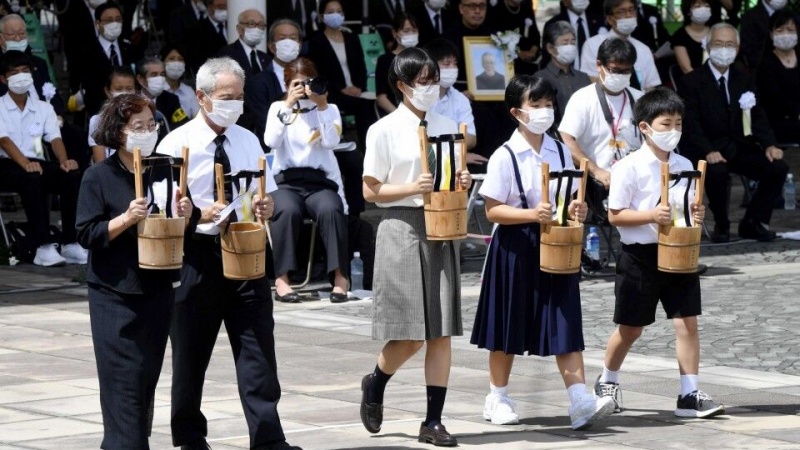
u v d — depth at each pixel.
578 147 22.31
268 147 23.66
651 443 13.98
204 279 12.86
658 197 15.02
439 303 13.88
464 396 16.31
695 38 33.38
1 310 22.14
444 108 25.22
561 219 14.23
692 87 28.80
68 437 14.30
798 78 32.44
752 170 28.94
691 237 14.62
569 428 14.69
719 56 28.59
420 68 13.81
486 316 14.66
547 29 26.33
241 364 12.92
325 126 22.98
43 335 20.09
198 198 13.08
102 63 30.02
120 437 12.02
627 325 15.30
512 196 14.55
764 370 17.78
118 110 11.77
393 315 13.85
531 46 32.38
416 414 15.36
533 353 14.52
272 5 34.84
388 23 34.72
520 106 14.48
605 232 26.25
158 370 12.21
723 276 25.23
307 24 35.69
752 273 25.47
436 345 14.01
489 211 14.52
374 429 14.30
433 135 14.05
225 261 12.62
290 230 22.94
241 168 13.22
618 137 22.12
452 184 13.63
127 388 12.03
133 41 34.66
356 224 24.44
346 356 18.73
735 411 15.48
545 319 14.45
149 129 11.84
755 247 28.45
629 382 17.08
